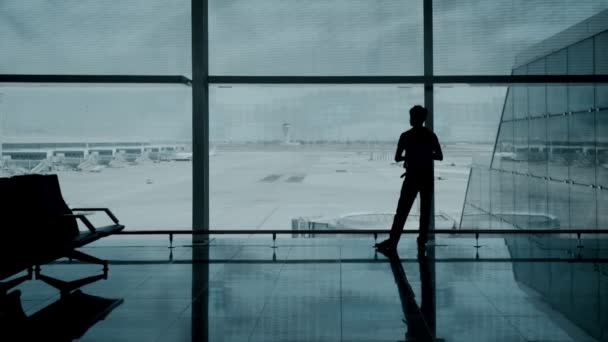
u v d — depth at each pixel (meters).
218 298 3.52
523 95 7.71
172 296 3.59
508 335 2.68
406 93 6.26
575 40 5.77
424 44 5.83
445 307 3.24
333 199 39.34
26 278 3.96
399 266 4.55
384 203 35.00
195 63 5.73
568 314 3.06
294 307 3.27
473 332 2.74
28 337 2.73
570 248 5.43
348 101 8.83
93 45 5.92
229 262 4.82
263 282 3.99
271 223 34.94
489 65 5.81
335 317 3.04
